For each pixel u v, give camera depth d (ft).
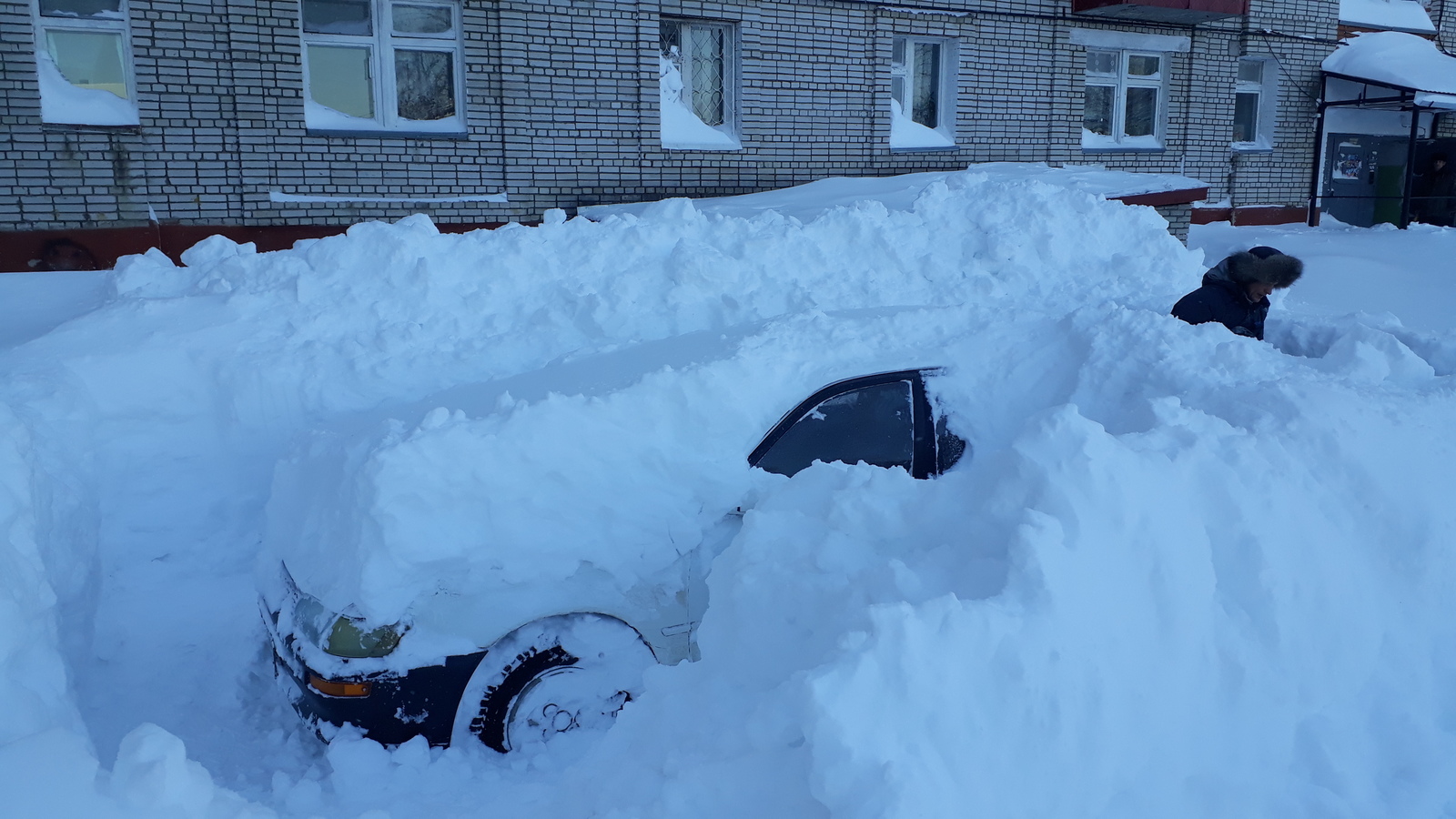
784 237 20.42
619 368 12.40
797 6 38.86
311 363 15.78
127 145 29.63
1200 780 7.26
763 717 6.73
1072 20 45.34
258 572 11.87
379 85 33.27
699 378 11.25
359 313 17.28
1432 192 58.49
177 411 15.25
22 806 6.59
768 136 39.40
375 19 32.81
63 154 28.89
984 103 43.91
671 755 7.38
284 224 32.09
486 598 10.12
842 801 5.88
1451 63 54.29
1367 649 8.34
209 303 16.97
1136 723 7.08
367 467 10.15
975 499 8.24
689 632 10.78
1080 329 12.87
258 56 30.73
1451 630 8.84
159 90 29.73
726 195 39.06
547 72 34.94
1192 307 15.98
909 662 6.31
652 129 37.06
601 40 35.55
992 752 6.38
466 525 10.14
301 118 31.73
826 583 7.70
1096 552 7.48
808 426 11.62
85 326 15.97
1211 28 50.16
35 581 10.48
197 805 7.07
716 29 38.68
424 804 9.48
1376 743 8.03
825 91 40.22
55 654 10.21
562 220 20.76
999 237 22.65
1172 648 7.51
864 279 20.07
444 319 17.16
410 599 9.92
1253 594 8.10
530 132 35.12
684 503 10.84
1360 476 9.22
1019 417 12.31
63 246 29.40
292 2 30.89
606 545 10.50
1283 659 7.95
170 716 11.65
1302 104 55.06
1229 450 8.82
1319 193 57.77
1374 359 12.09
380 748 9.90
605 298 17.16
